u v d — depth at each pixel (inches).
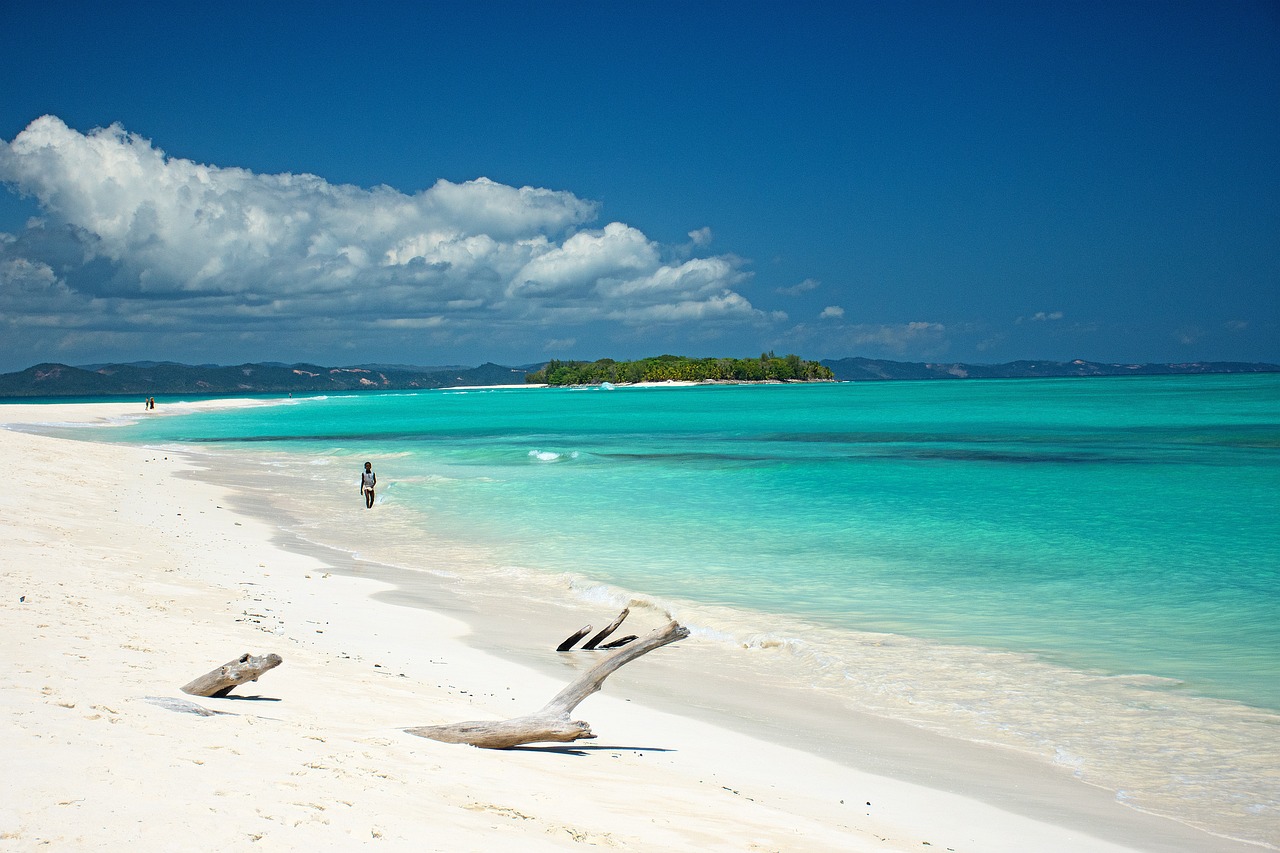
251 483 1475.1
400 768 268.1
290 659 428.5
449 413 4677.7
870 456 1868.8
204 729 270.1
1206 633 581.0
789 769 356.5
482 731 329.1
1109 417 3260.3
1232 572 762.8
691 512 1126.4
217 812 197.0
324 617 581.3
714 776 336.2
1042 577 752.3
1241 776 361.7
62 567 606.2
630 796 287.7
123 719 263.1
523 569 797.9
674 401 6402.6
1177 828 313.4
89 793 195.0
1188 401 4505.4
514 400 7519.7
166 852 172.2
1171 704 448.5
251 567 751.7
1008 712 439.5
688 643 576.4
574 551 883.4
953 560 824.9
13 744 219.5
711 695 467.2
